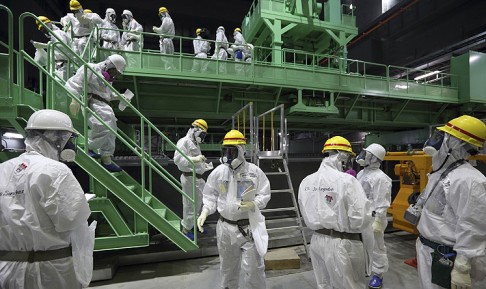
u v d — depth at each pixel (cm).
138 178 536
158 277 352
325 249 204
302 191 225
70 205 143
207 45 757
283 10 784
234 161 246
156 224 338
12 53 278
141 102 629
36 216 138
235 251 252
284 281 334
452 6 1131
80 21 546
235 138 250
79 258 155
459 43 1029
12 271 142
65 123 162
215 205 267
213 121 825
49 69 330
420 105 872
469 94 823
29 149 154
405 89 780
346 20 855
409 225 431
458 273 156
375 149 320
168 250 401
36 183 136
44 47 438
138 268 379
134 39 624
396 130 1045
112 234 406
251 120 450
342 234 199
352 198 191
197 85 629
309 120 781
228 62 608
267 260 364
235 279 264
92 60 483
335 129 1012
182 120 799
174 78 568
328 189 203
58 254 150
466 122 171
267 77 638
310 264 382
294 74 662
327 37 902
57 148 162
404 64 1335
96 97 343
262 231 241
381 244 317
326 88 688
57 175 142
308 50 973
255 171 259
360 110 815
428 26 1249
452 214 166
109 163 349
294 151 1557
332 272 200
